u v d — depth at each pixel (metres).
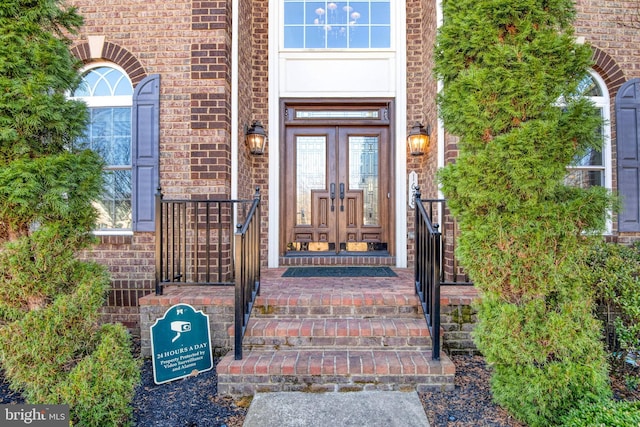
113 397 1.99
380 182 4.96
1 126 1.94
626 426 1.72
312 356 2.68
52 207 2.03
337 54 4.89
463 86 2.21
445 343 3.09
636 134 4.12
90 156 2.26
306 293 3.27
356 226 4.97
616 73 4.14
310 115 4.99
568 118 2.07
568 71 2.17
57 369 1.99
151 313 3.21
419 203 3.06
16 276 1.94
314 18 4.96
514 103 2.13
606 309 2.92
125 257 3.88
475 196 2.14
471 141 2.26
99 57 3.97
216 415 2.31
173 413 2.32
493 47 2.17
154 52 3.94
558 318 2.03
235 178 4.04
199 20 3.91
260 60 4.91
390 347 2.81
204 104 3.89
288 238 4.97
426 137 4.44
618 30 4.16
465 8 2.36
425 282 2.90
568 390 2.01
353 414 2.26
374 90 4.89
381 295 3.17
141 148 3.90
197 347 2.86
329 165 4.98
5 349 1.90
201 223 3.87
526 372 2.06
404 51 4.85
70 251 2.13
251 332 2.83
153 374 2.77
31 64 2.06
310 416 2.24
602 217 2.07
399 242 4.79
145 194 3.89
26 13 2.04
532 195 2.08
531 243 2.06
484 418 2.21
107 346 2.05
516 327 2.07
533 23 2.21
